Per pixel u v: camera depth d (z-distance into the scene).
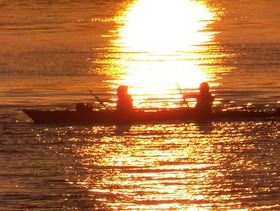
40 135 99.25
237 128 101.19
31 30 186.62
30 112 105.69
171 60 149.38
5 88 126.12
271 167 85.06
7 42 169.88
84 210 74.06
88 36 177.75
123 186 79.94
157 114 106.00
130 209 74.25
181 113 106.00
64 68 141.50
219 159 88.25
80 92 123.06
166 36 178.12
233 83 127.19
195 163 87.00
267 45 159.50
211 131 100.12
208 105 106.06
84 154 90.94
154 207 74.69
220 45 162.62
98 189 79.12
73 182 81.06
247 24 192.50
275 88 122.88
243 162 87.06
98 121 105.56
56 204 75.38
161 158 89.00
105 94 121.94
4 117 108.38
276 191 78.06
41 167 86.00
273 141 95.50
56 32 183.62
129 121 105.38
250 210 73.75
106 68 141.75
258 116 105.38
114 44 167.50
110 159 88.88
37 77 134.12
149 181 81.25
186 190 78.62
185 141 96.00
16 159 89.19
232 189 78.62
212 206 74.69
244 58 147.50
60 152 91.81
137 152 91.56
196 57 151.12
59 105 115.12
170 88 125.44
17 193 78.00
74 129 102.19
